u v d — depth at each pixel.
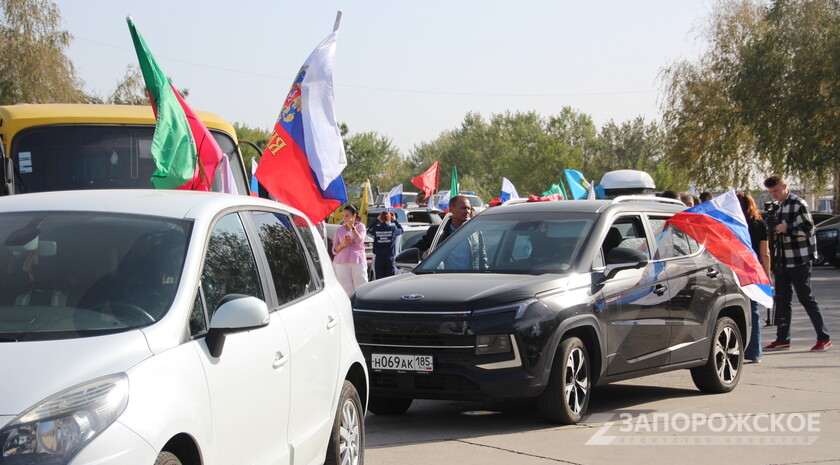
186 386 3.77
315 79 8.73
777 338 12.49
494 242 8.50
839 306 17.88
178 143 7.55
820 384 9.70
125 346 3.68
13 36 37.47
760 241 11.58
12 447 3.20
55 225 4.44
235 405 4.14
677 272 8.80
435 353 7.30
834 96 35.88
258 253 4.92
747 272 9.38
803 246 12.05
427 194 27.45
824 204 54.78
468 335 7.21
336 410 5.43
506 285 7.48
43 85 37.53
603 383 7.92
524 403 8.90
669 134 43.50
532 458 6.57
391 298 7.60
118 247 4.28
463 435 7.38
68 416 3.28
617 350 7.98
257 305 4.09
